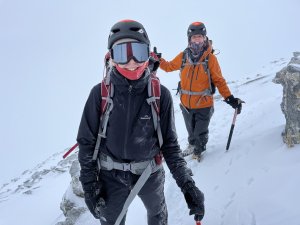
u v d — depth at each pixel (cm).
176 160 342
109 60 321
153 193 361
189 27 605
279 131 580
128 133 319
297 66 513
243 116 849
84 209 640
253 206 420
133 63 295
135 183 349
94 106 319
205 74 610
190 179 334
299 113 495
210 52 608
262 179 464
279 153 508
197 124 645
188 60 619
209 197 502
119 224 354
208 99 628
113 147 326
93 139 329
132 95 311
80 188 662
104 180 347
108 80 313
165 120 334
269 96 1035
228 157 595
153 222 380
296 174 432
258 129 665
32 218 1071
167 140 344
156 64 339
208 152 679
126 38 296
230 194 479
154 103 317
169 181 637
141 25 307
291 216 369
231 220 423
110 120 317
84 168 331
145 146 328
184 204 526
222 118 994
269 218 386
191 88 627
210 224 439
